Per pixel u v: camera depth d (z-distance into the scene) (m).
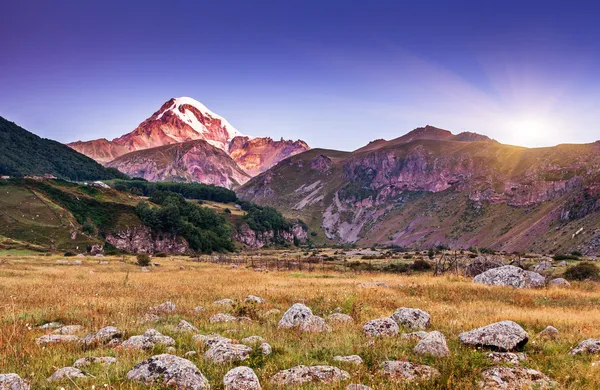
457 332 15.45
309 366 10.45
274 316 18.25
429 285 32.53
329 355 11.91
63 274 39.94
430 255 122.38
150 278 38.44
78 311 18.16
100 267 53.62
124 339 13.21
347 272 56.56
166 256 111.12
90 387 8.61
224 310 19.86
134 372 9.26
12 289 25.94
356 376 9.73
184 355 11.37
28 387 8.43
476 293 28.73
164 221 172.38
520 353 12.33
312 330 15.12
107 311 18.44
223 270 56.16
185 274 45.75
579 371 10.44
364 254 177.62
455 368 10.31
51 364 10.23
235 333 14.44
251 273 48.94
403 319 16.81
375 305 22.25
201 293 26.19
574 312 21.42
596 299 27.05
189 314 18.59
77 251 128.75
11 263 53.03
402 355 11.67
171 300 22.78
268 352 11.66
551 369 10.89
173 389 8.53
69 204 160.88
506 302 25.16
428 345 11.99
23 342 12.23
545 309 22.38
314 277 42.94
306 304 22.12
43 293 24.22
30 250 101.75
